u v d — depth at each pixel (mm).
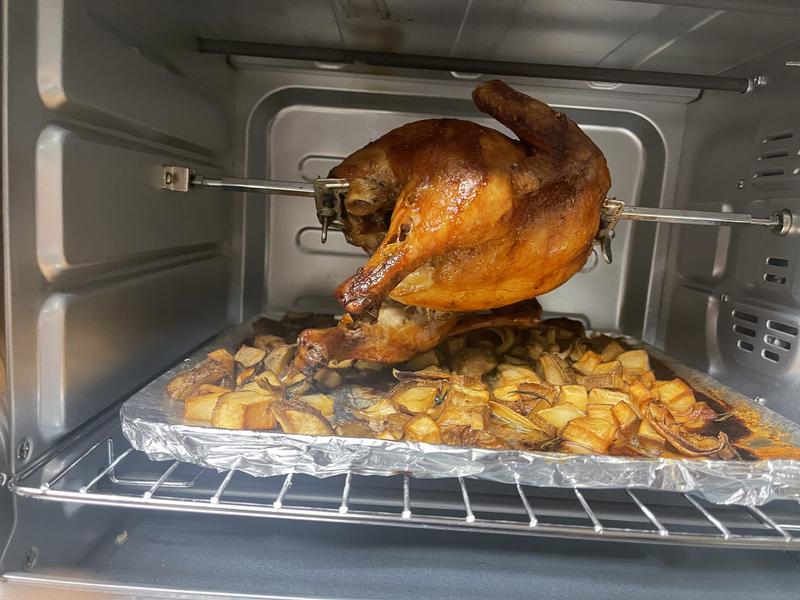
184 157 396
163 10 347
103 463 302
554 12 342
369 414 325
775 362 374
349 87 476
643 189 513
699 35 360
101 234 285
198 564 280
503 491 318
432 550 300
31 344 249
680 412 349
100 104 276
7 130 228
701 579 293
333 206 349
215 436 271
